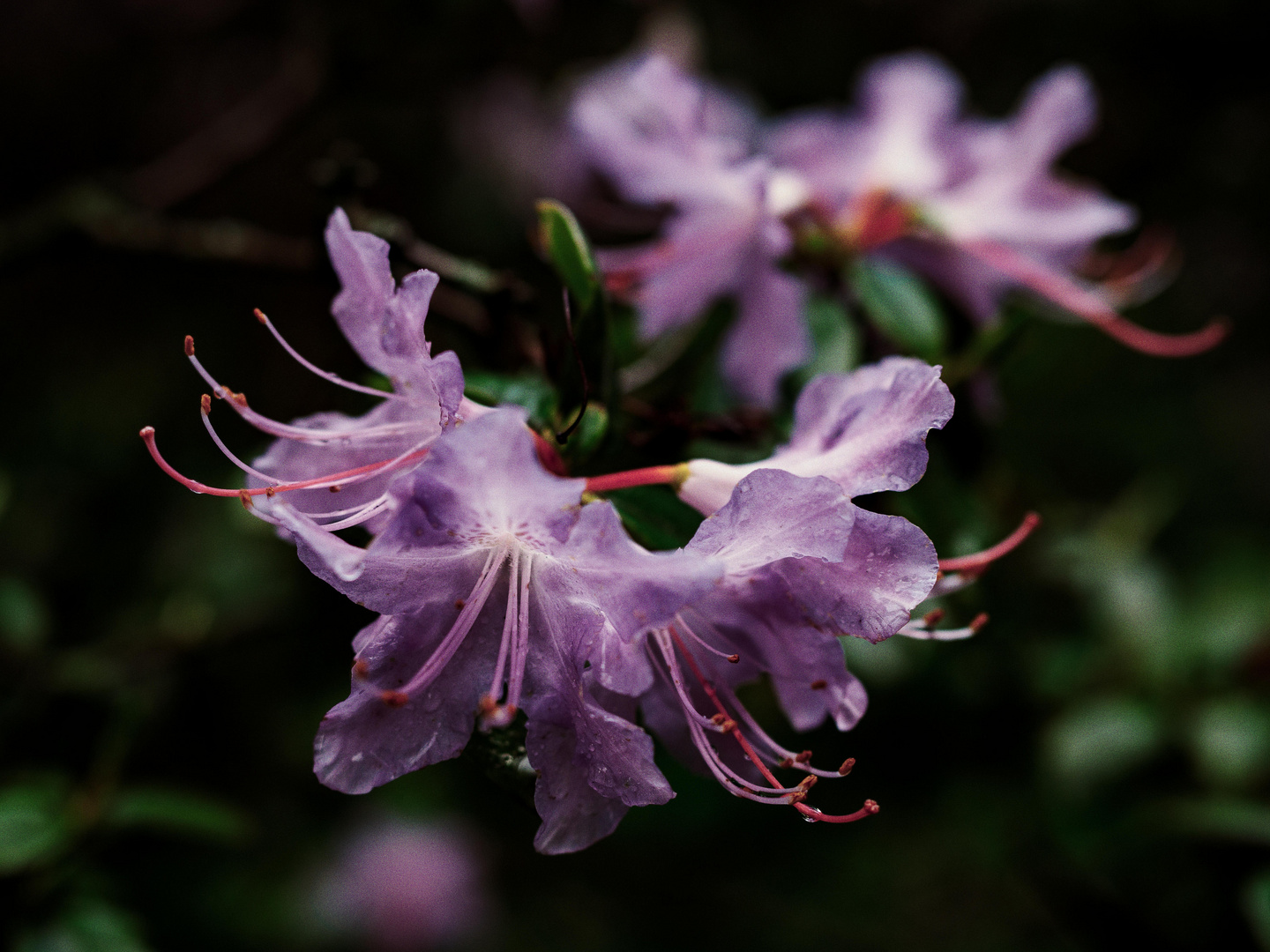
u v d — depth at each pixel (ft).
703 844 1.37
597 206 1.09
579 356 0.58
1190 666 0.98
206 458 1.59
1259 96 1.98
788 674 0.56
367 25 1.08
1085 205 0.80
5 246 0.89
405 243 0.69
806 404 0.57
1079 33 1.94
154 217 1.01
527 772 0.54
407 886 1.52
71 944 0.80
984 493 0.96
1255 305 2.13
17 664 0.93
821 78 1.78
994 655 0.99
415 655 0.53
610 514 0.50
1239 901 0.94
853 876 1.40
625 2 1.27
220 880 1.45
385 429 0.56
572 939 1.50
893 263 0.80
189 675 1.12
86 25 1.94
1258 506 1.87
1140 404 1.76
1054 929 1.35
